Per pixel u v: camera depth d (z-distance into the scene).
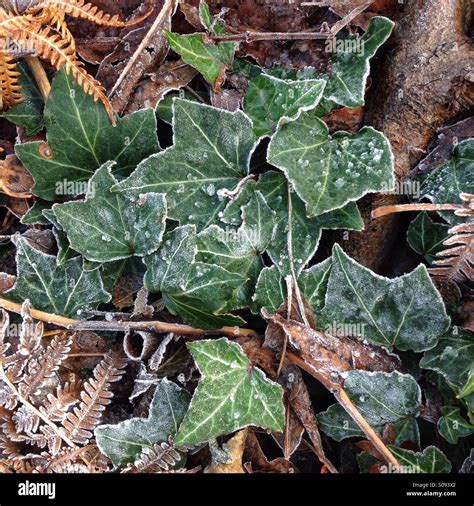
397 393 0.65
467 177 0.66
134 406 0.66
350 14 0.66
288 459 0.65
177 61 0.68
